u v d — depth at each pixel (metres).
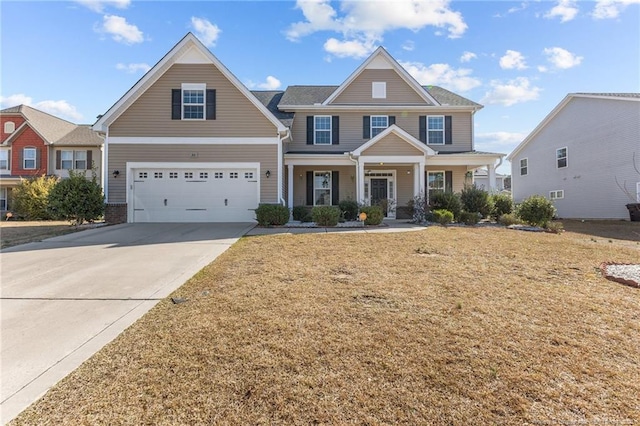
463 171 17.08
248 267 5.81
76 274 5.54
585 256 6.72
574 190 18.94
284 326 3.37
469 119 16.94
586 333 3.21
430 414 2.11
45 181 19.92
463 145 16.84
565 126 19.59
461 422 2.04
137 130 13.28
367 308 3.84
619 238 9.84
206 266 5.96
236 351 2.88
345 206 14.27
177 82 13.39
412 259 6.41
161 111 13.36
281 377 2.50
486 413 2.12
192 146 13.38
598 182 17.34
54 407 2.20
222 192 13.47
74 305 4.11
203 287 4.71
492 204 14.19
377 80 17.17
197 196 13.44
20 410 2.17
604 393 2.31
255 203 13.48
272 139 13.51
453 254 6.87
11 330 3.41
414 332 3.23
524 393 2.31
